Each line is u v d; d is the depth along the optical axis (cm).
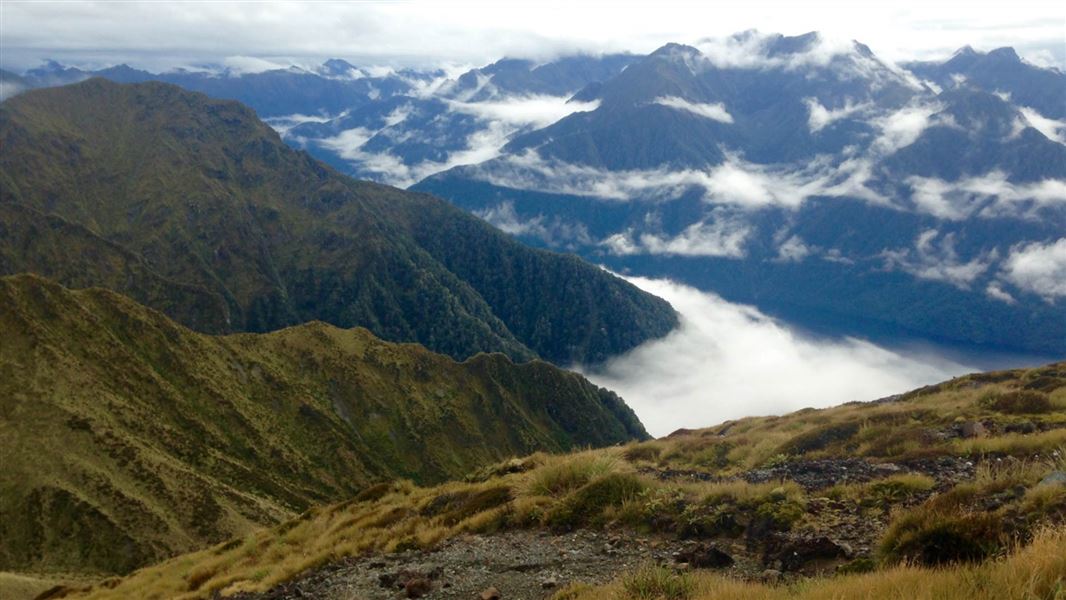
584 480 2138
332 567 1980
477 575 1617
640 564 1496
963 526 1127
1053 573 849
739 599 1071
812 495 1698
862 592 946
